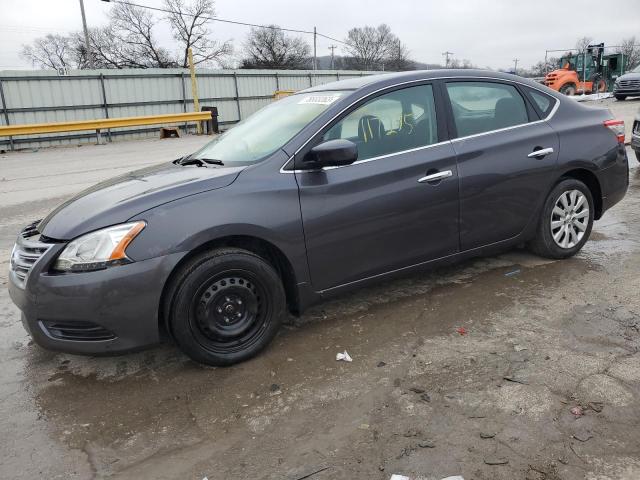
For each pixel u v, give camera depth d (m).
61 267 2.99
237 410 2.89
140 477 2.43
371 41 83.38
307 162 3.47
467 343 3.43
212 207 3.16
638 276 4.36
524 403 2.77
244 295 3.31
